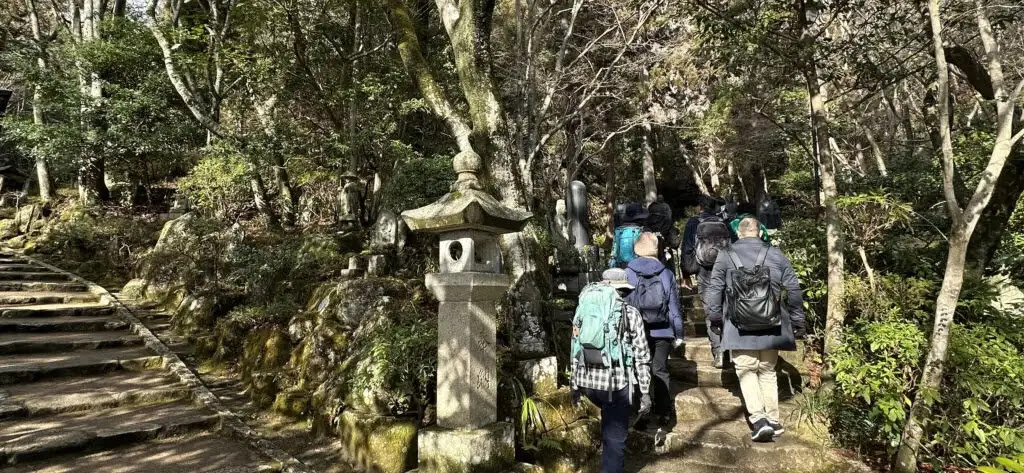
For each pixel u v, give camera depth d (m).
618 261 4.96
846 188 6.62
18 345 5.00
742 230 3.73
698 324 5.48
